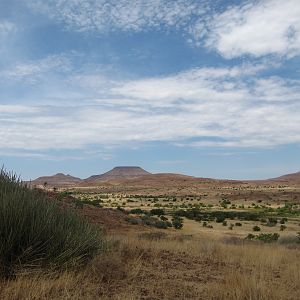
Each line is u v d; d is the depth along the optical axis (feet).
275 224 199.52
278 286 26.71
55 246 25.96
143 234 75.31
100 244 30.55
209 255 44.14
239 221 220.23
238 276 27.58
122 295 22.40
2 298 19.67
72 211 31.48
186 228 146.30
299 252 55.01
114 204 362.12
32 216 25.84
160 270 31.53
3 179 29.66
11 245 23.98
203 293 24.53
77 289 22.24
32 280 22.13
